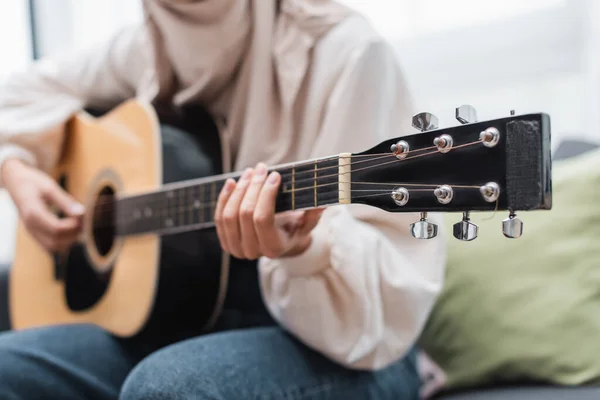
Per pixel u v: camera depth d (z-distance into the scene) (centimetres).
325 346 79
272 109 96
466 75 149
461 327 101
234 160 103
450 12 150
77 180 125
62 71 133
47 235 119
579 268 95
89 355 97
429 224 58
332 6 96
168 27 99
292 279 80
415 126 59
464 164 56
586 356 90
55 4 200
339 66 90
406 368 96
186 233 97
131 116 110
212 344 77
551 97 140
